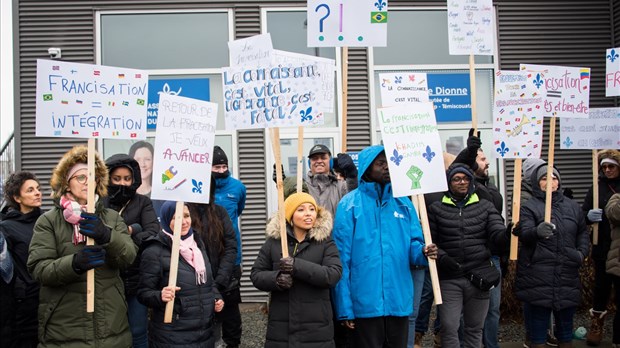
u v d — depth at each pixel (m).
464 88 8.59
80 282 3.61
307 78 4.15
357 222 4.23
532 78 5.01
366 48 8.40
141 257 4.05
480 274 4.54
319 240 4.06
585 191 8.61
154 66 8.19
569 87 5.28
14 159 7.98
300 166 4.30
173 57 8.20
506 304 6.66
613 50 5.81
